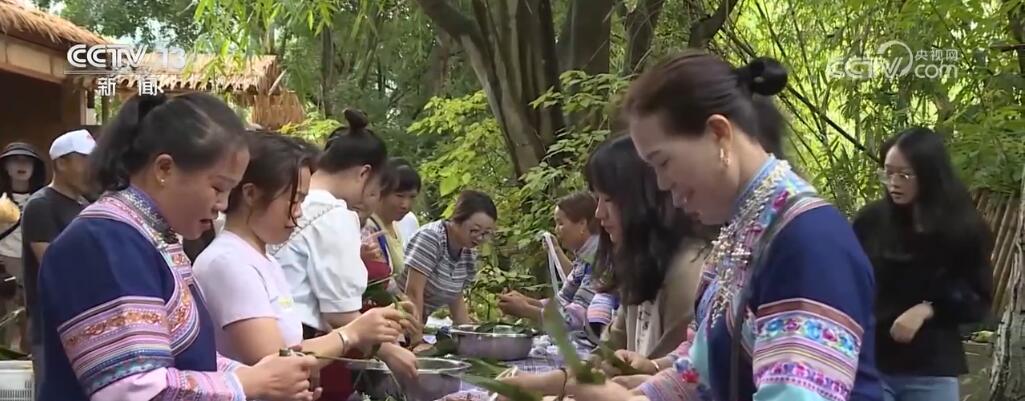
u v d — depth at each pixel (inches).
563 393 58.7
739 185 47.9
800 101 226.2
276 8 212.4
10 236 172.9
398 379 78.5
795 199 46.1
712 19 213.5
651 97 47.6
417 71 345.7
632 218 78.0
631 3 224.5
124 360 52.6
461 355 94.2
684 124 46.8
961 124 183.8
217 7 212.4
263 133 77.6
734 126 47.3
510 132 212.8
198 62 302.2
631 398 55.7
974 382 154.8
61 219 130.6
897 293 107.5
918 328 104.4
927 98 203.3
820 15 225.3
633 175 77.6
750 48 225.6
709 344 50.9
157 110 57.8
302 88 339.9
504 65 209.3
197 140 56.6
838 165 205.8
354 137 102.7
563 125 210.5
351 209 100.9
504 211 204.4
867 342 45.4
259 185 74.0
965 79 194.1
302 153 78.7
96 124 323.9
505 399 66.4
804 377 42.1
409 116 359.9
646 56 209.5
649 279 78.7
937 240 104.7
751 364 47.1
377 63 365.4
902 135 108.0
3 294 161.2
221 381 56.8
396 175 133.0
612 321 104.5
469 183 229.5
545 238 154.4
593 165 80.4
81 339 52.9
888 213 109.7
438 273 138.1
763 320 44.9
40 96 318.3
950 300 105.0
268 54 321.4
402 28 302.5
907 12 188.7
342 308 88.2
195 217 58.2
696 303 59.2
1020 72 189.8
